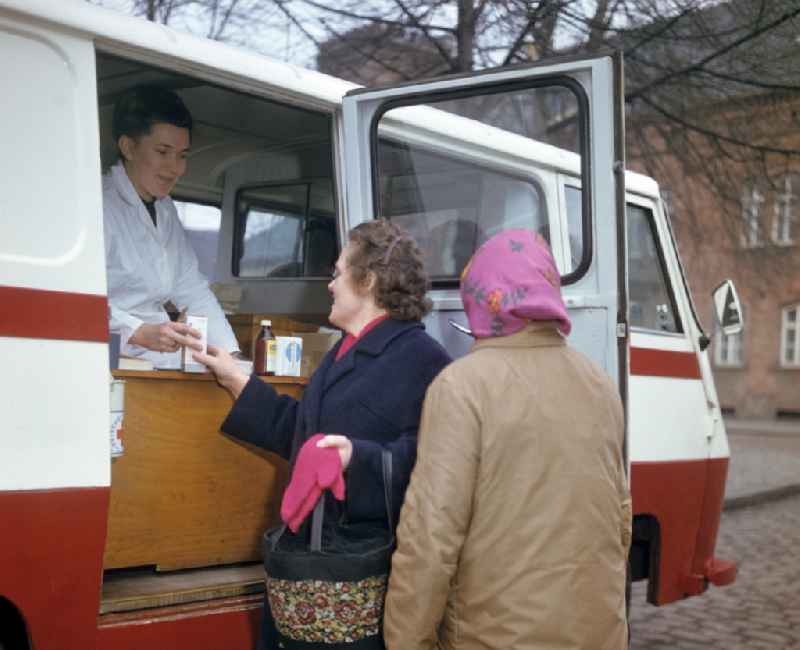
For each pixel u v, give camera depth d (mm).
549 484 2373
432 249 3975
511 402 2398
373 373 2787
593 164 3414
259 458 3535
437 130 3967
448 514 2322
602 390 2559
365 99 3768
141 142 3756
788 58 8641
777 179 10289
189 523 3354
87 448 2729
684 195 10750
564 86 3459
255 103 4402
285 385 3664
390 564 2545
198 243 5410
